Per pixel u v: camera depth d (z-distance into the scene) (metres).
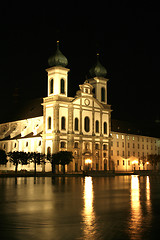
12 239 13.15
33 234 14.01
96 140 102.56
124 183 51.09
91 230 14.73
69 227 15.38
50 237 13.48
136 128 138.75
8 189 37.12
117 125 128.25
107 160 105.69
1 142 118.69
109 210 20.64
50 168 93.06
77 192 33.59
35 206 22.55
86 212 19.80
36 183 49.12
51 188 39.00
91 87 102.69
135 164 130.00
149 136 141.25
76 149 96.06
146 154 138.75
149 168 137.38
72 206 22.55
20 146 107.94
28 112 115.88
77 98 97.75
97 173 88.31
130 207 22.05
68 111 95.75
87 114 100.69
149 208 21.53
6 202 24.86
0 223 16.38
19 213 19.47
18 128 115.75
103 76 111.19
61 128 93.81
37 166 98.06
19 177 72.50
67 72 98.62
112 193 32.66
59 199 26.95
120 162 122.19
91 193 32.53
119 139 123.38
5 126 126.38
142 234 13.95
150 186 43.75
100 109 105.19
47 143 94.50
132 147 130.00
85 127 100.31
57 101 92.94
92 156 100.44
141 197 28.72
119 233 14.13
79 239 13.14
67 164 86.00
